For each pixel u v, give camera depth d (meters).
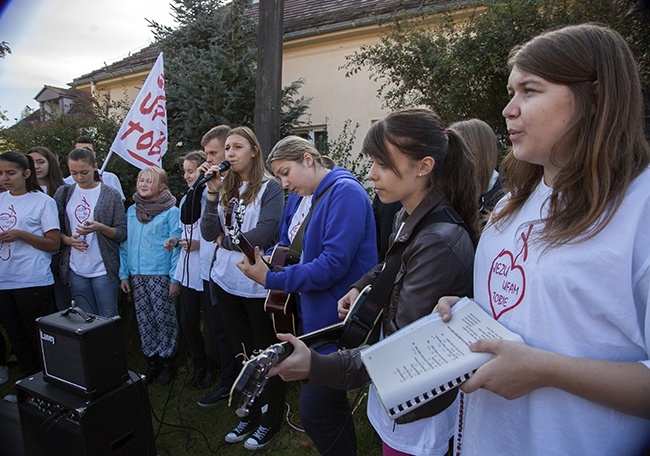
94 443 1.84
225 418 2.71
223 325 2.83
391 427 1.27
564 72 0.74
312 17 7.64
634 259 0.70
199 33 7.35
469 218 1.29
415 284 1.15
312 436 1.73
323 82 7.37
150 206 3.11
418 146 1.19
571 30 0.77
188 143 6.62
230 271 2.48
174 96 6.72
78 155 3.12
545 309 0.78
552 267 0.76
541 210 0.84
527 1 3.93
